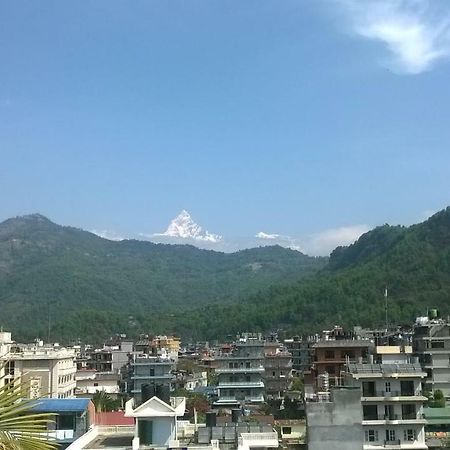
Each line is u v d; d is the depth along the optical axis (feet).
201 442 174.09
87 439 179.42
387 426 233.55
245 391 444.14
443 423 293.64
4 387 48.62
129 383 481.87
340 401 193.06
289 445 198.80
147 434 171.83
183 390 460.55
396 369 241.14
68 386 358.43
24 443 46.93
